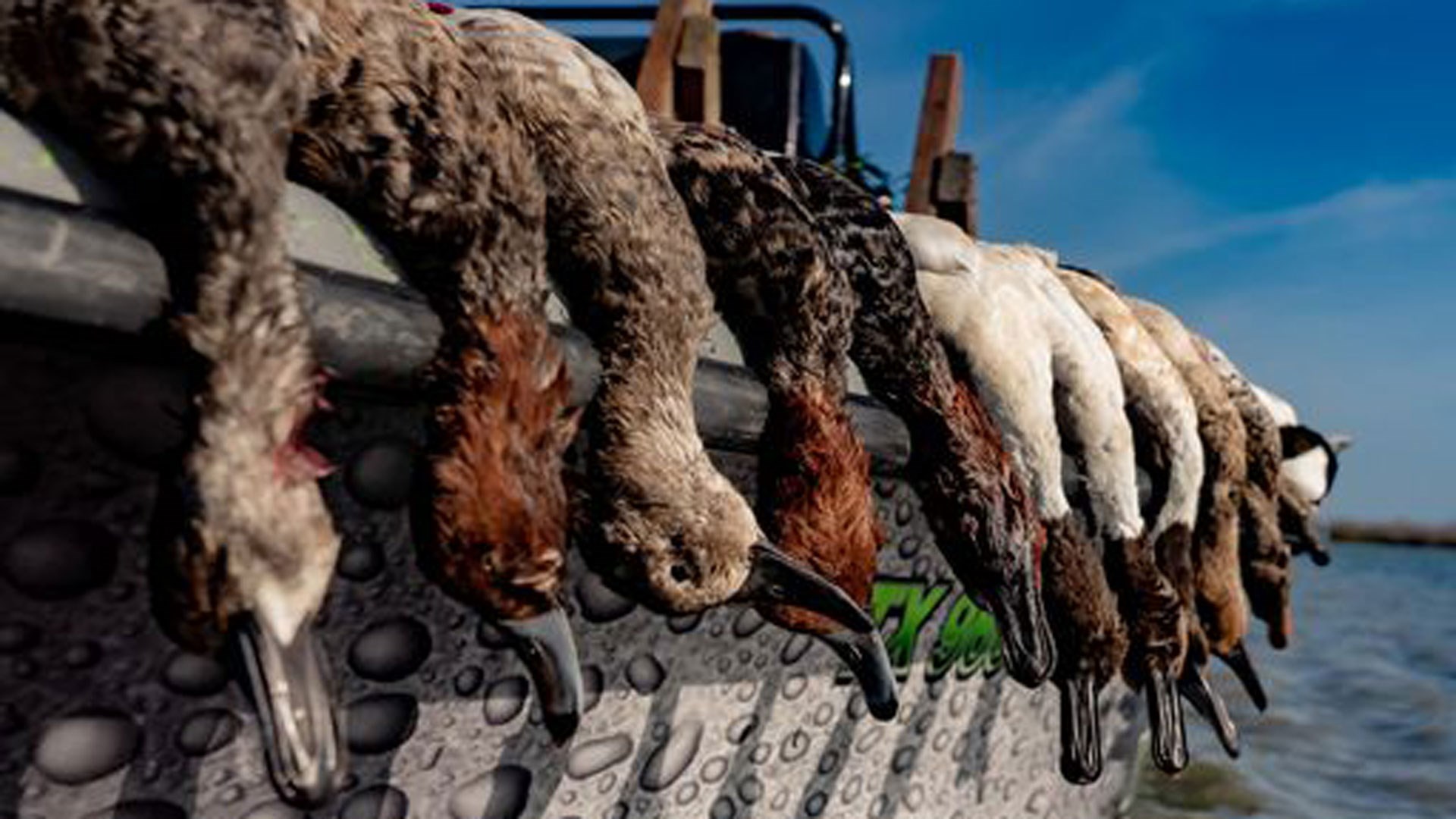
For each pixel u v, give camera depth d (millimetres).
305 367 1300
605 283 1865
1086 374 3473
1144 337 4090
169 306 1244
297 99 1356
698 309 1972
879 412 2693
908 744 3340
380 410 1617
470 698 1951
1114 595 3371
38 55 1234
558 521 1630
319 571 1281
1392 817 5805
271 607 1241
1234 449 4523
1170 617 3650
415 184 1528
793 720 2764
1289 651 12031
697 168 2311
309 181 1510
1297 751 7070
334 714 1280
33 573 1390
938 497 2785
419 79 1554
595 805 2312
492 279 1583
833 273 2373
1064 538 3195
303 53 1446
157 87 1234
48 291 1177
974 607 3365
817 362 2312
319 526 1285
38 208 1183
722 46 6457
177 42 1247
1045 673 2875
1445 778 6547
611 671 2217
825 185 2795
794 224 2316
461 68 1612
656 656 2291
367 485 1657
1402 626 15539
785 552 2246
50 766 1501
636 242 1873
